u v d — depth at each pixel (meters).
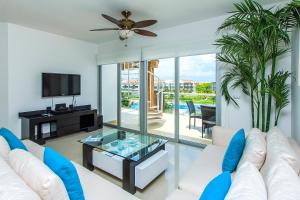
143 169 2.08
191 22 3.56
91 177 1.70
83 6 2.92
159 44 3.99
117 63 4.92
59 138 4.09
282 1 2.75
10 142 1.85
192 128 4.08
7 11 3.11
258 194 0.83
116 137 2.92
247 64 2.64
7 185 0.91
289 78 2.70
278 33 2.24
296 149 1.57
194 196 1.42
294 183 0.86
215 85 3.51
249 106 3.10
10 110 3.73
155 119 4.53
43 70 4.19
